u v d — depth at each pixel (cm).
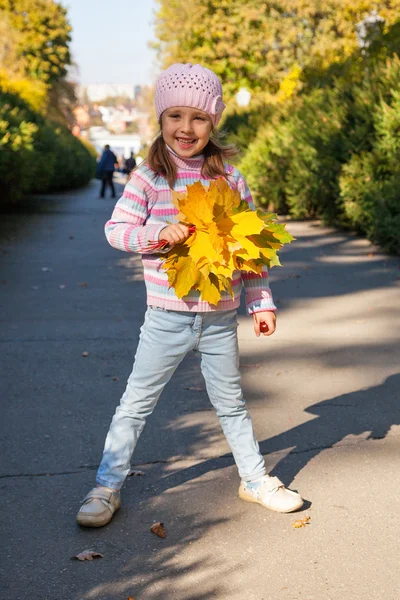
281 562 295
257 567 292
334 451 403
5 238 1364
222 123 2614
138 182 316
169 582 282
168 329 318
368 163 1191
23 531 321
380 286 880
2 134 1698
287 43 3862
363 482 365
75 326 687
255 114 2195
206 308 314
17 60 5456
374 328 682
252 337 654
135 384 328
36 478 373
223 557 299
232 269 293
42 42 5531
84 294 840
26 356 589
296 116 1692
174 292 309
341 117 1342
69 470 382
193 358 587
